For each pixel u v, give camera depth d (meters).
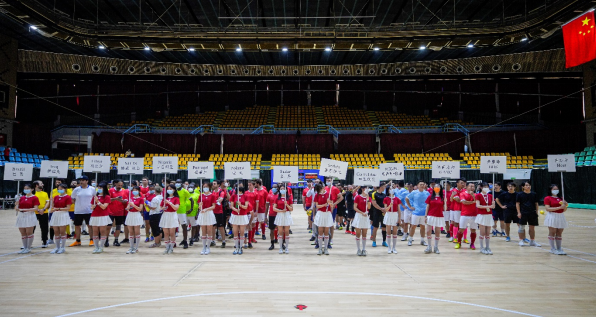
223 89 29.70
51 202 8.43
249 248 8.86
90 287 5.42
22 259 7.38
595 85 21.58
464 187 9.83
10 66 21.22
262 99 30.86
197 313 4.37
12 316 4.25
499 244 9.41
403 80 27.80
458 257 7.71
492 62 24.42
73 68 23.86
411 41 18.56
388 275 6.18
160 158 9.58
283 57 26.14
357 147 25.92
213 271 6.41
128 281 5.75
